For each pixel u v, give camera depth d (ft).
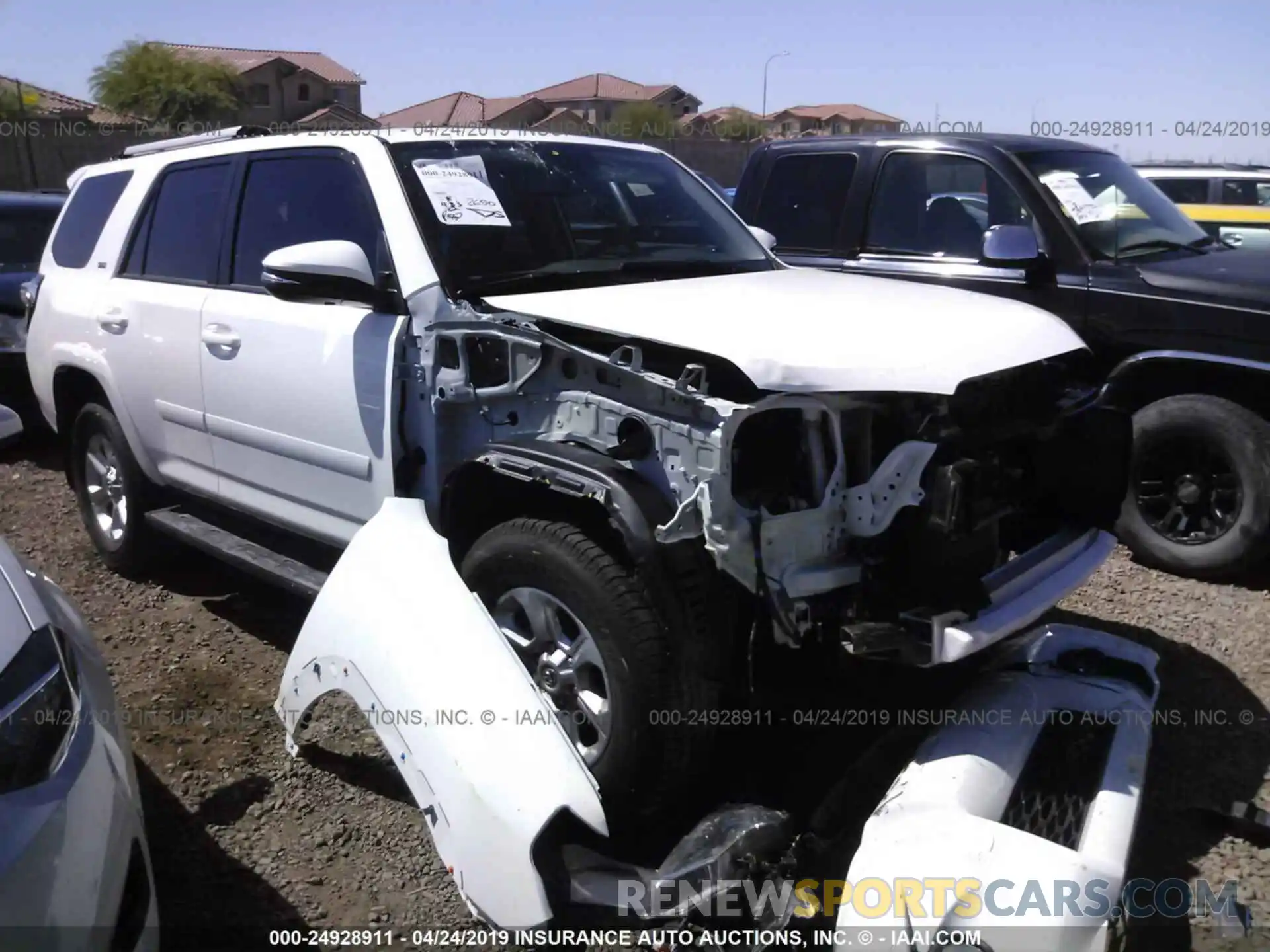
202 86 124.47
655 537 9.05
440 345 11.04
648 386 9.45
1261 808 11.02
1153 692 10.68
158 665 14.20
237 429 13.58
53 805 7.46
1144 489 17.02
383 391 11.36
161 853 10.50
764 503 9.17
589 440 9.97
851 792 9.82
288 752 11.73
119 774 8.39
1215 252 18.65
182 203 15.19
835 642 9.38
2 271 26.81
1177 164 36.06
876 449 9.67
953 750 9.21
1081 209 18.13
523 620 10.60
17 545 18.70
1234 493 16.14
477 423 11.00
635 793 9.64
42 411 18.94
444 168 12.41
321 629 10.78
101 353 16.03
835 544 9.39
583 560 9.58
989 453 9.90
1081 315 17.43
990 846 8.18
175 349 14.44
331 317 12.19
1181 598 15.98
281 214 13.39
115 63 123.13
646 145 15.33
